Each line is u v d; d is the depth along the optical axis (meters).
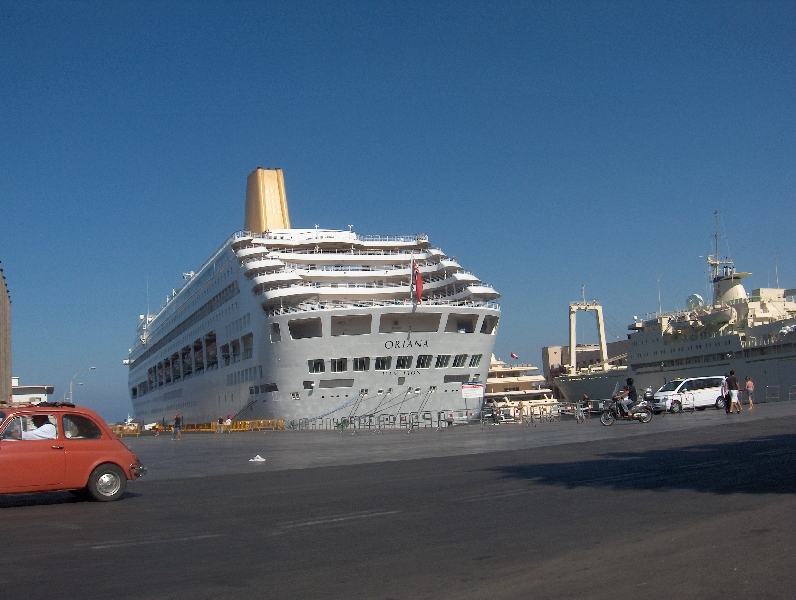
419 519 11.99
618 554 8.94
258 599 7.60
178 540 10.85
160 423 115.19
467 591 7.66
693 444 23.22
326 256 67.56
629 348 94.44
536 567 8.49
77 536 11.34
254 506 14.23
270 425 62.12
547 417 55.75
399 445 32.34
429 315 61.00
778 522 10.34
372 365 58.19
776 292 81.19
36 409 15.13
